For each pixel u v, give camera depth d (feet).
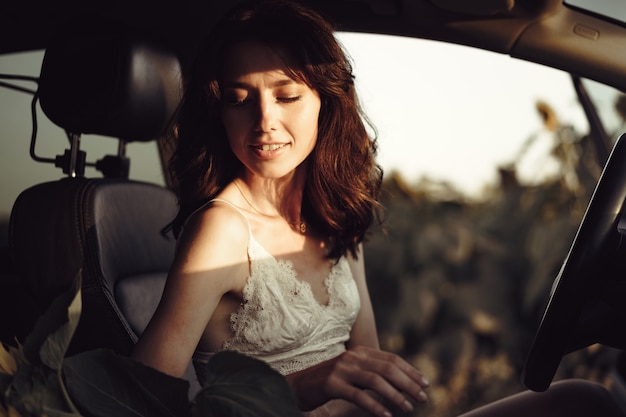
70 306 3.70
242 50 5.84
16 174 8.87
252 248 6.06
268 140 5.85
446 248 17.83
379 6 7.77
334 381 4.59
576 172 16.56
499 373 17.16
